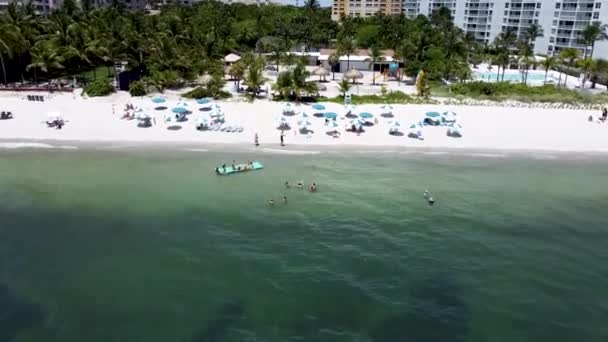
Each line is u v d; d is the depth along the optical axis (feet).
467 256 104.12
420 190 139.54
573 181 149.79
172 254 102.37
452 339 79.36
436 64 301.63
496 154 172.35
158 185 138.00
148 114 205.26
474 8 497.87
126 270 96.43
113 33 284.82
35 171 146.72
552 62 318.86
